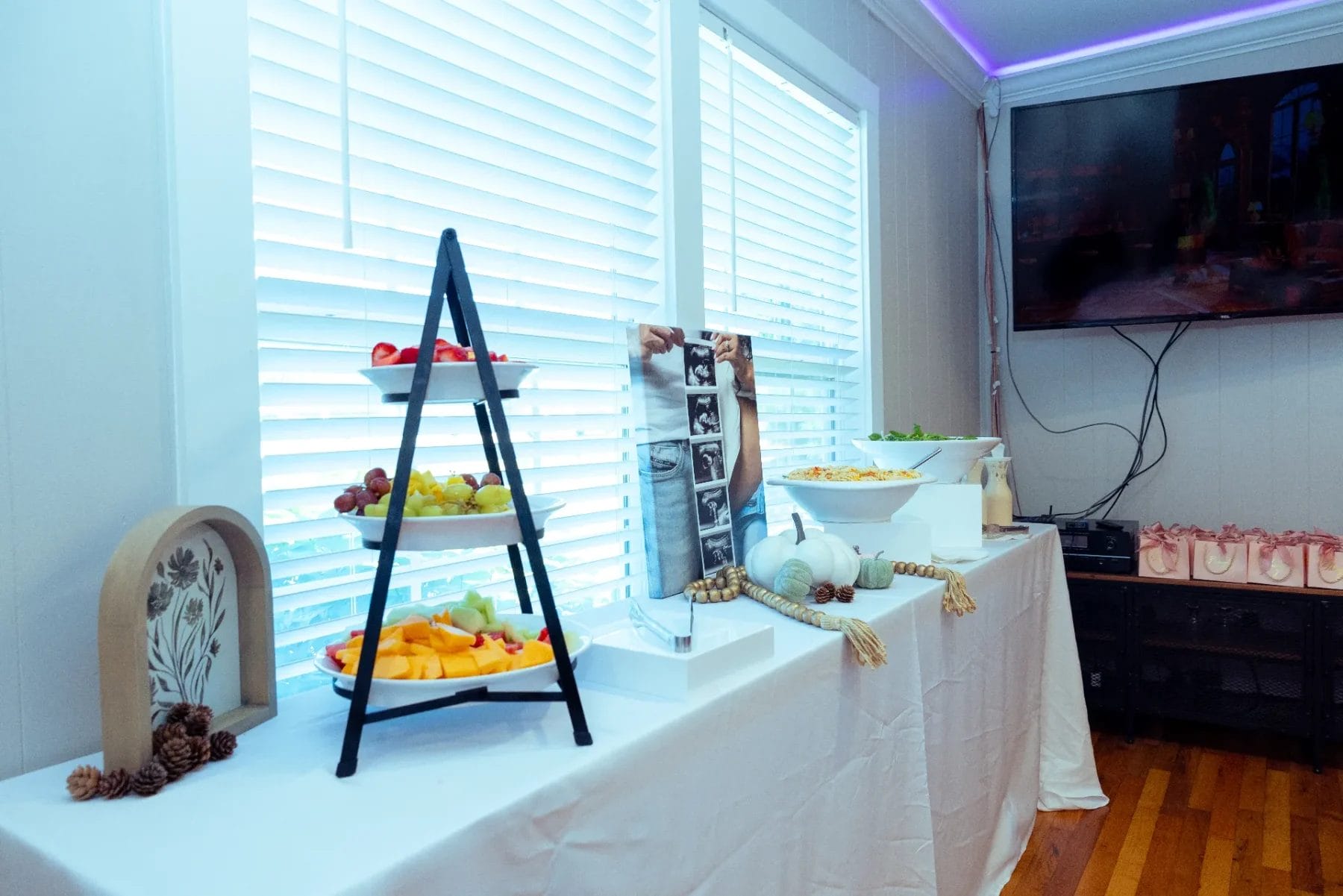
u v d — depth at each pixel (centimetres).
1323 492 336
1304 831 237
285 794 83
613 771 92
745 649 121
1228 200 325
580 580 172
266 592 106
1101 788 257
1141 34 353
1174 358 364
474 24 147
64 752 96
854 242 281
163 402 106
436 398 104
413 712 92
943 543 213
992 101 394
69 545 97
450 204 144
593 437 174
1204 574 299
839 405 275
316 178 123
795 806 125
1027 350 395
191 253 107
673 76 192
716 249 212
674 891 101
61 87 96
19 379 93
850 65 274
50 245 96
